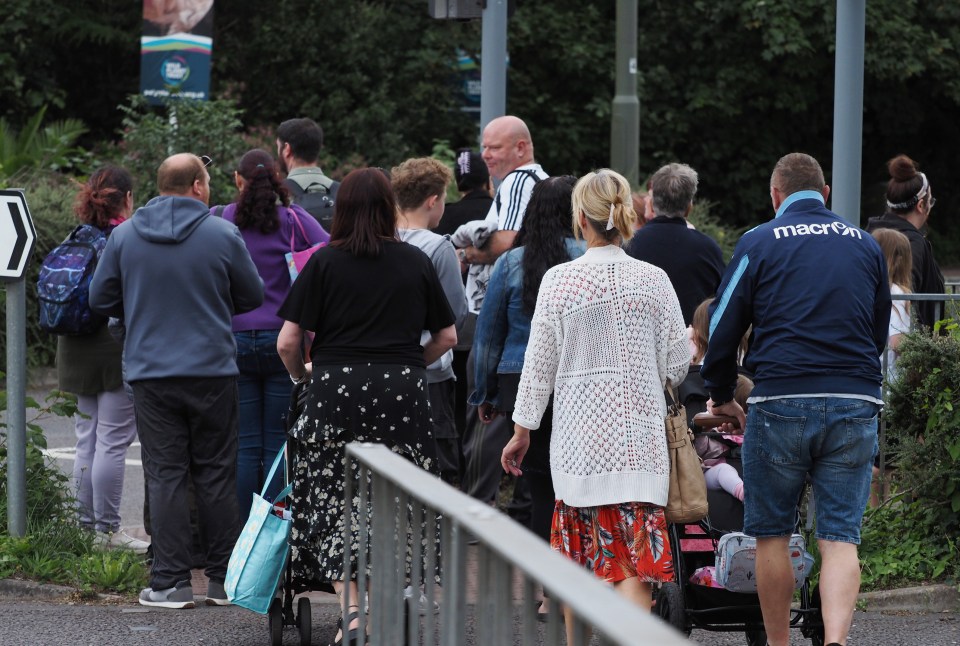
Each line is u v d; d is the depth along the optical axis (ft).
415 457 53.67
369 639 36.29
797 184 52.24
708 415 53.52
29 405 72.13
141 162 162.61
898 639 59.67
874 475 72.43
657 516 50.11
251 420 68.69
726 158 293.02
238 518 65.00
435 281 55.06
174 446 63.10
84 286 70.90
